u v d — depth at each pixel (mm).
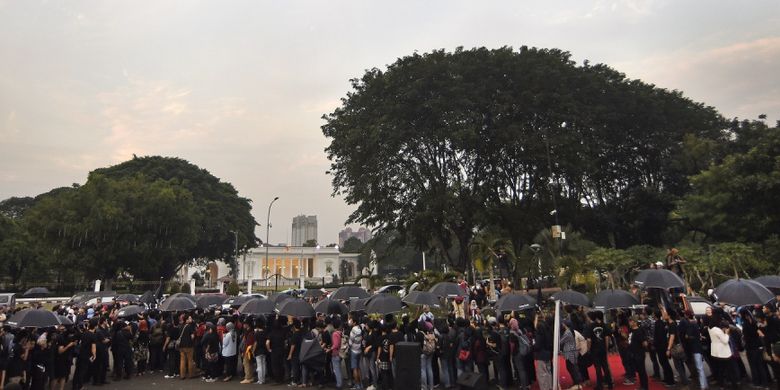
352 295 15234
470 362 11844
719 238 30109
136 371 14781
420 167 34969
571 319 12695
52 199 47656
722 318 11336
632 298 11609
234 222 70750
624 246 38781
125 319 15703
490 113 32719
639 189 37375
